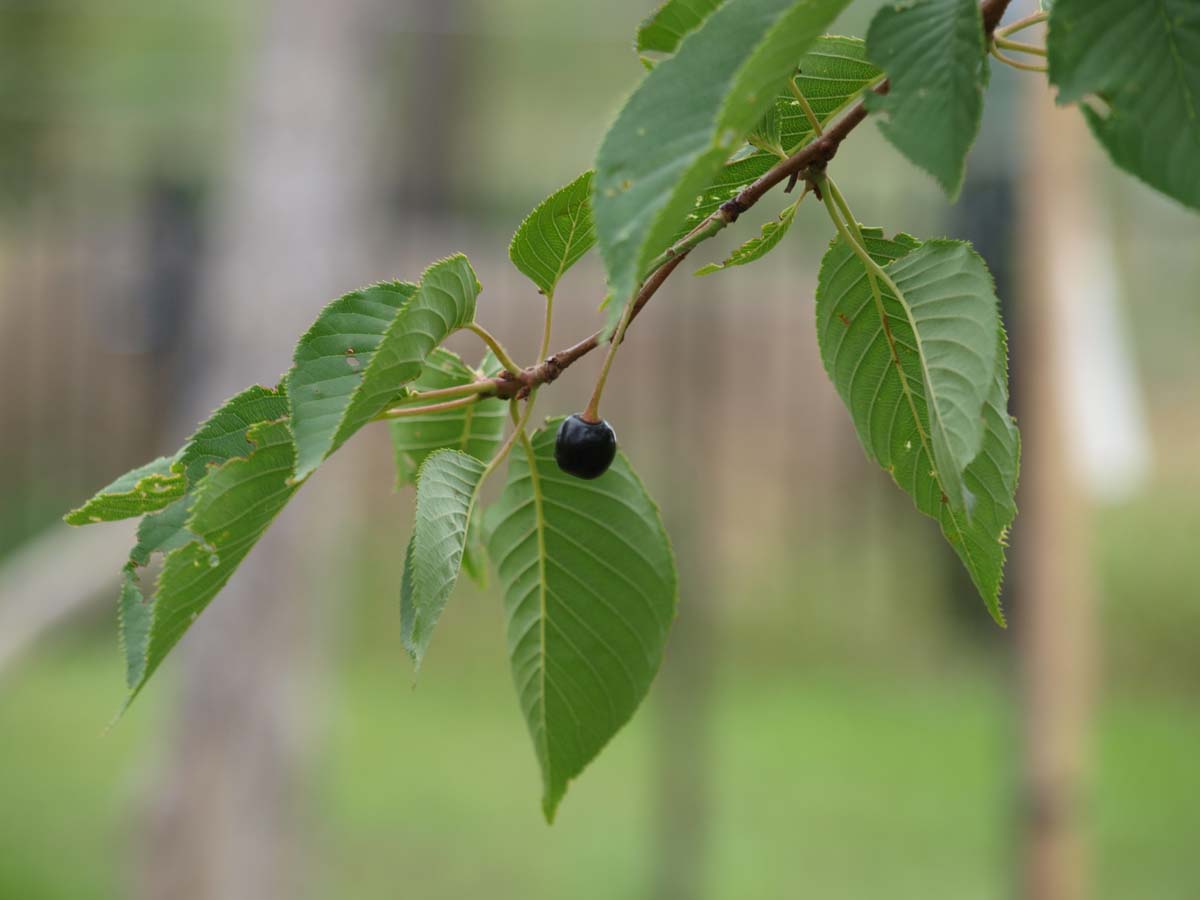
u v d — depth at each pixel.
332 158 6.25
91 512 1.56
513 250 1.55
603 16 15.80
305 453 1.40
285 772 5.97
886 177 9.91
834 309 1.66
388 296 1.47
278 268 6.12
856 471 11.34
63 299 11.40
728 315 10.72
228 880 5.79
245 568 5.86
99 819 7.57
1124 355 4.45
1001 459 1.57
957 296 1.47
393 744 8.66
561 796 1.87
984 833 7.21
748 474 11.34
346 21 6.32
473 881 6.89
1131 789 7.99
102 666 9.99
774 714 9.06
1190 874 6.89
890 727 8.82
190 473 1.56
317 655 6.21
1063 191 4.26
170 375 10.80
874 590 11.20
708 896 6.71
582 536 1.79
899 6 1.27
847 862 6.97
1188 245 11.20
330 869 6.99
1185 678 9.73
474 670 10.02
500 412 1.89
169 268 10.59
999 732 8.64
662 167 1.13
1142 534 12.52
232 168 6.35
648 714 8.76
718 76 1.14
